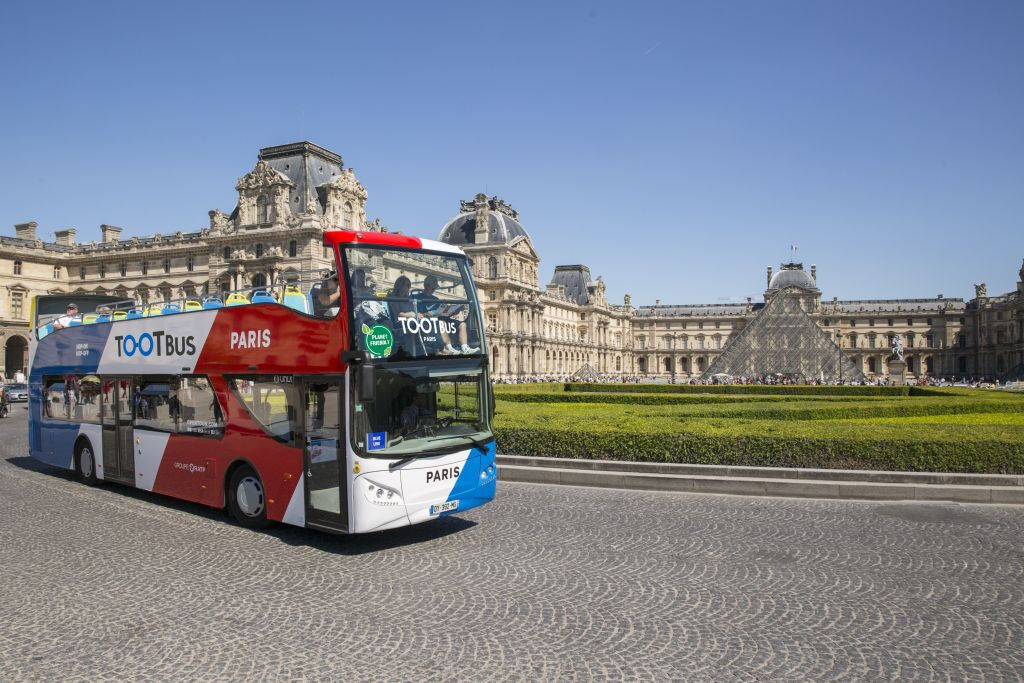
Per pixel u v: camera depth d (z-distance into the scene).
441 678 9.23
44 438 26.19
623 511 18.48
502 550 15.00
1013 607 11.53
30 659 9.88
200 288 113.00
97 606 11.89
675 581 12.86
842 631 10.63
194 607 11.83
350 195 106.31
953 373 196.12
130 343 21.72
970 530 16.38
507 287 143.12
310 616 11.38
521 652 9.98
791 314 115.25
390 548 15.36
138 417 21.28
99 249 121.94
